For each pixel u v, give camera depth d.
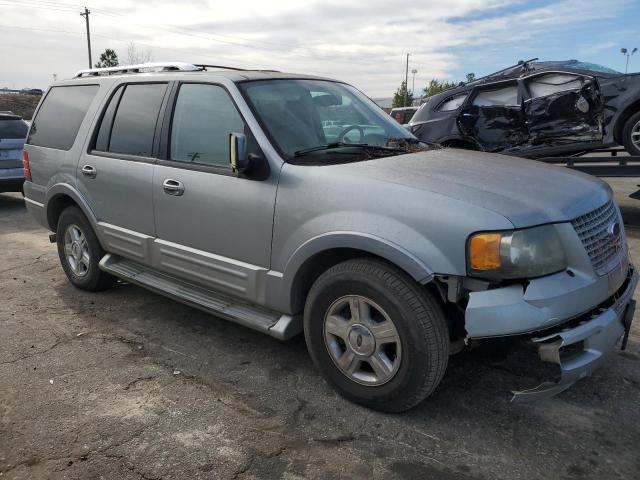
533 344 2.62
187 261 3.81
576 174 3.42
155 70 4.43
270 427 2.95
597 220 2.99
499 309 2.57
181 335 4.12
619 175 7.33
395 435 2.86
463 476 2.56
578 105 7.77
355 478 2.55
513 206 2.68
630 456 2.70
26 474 2.58
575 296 2.67
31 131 5.46
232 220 3.47
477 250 2.59
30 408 3.13
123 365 3.65
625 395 3.22
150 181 3.98
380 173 3.02
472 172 3.12
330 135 3.71
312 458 2.69
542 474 2.57
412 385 2.83
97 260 4.80
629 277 3.25
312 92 3.96
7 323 4.37
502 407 3.10
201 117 3.75
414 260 2.69
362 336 2.99
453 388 3.29
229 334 4.13
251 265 3.44
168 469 2.61
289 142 3.41
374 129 4.05
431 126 9.26
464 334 2.87
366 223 2.85
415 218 2.73
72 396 3.26
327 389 3.32
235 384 3.40
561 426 2.93
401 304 2.77
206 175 3.61
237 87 3.59
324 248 3.00
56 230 5.32
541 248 2.65
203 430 2.92
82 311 4.62
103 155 4.44
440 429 2.91
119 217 4.34
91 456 2.71
